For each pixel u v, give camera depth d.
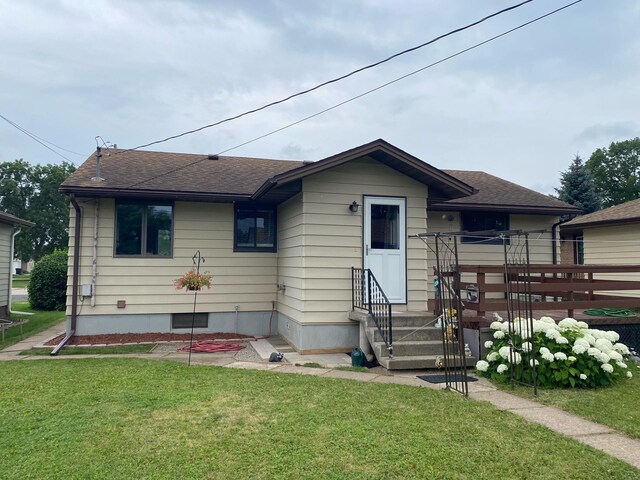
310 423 4.32
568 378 5.90
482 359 7.34
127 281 9.92
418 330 7.56
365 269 8.16
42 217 54.69
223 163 12.95
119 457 3.55
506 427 4.32
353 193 8.56
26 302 19.78
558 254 12.53
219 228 10.51
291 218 9.34
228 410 4.69
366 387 5.77
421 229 8.88
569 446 3.87
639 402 5.30
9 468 3.37
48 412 4.62
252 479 3.22
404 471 3.36
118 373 6.41
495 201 11.91
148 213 10.12
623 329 8.59
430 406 4.95
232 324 10.48
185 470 3.34
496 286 7.45
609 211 14.10
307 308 8.21
